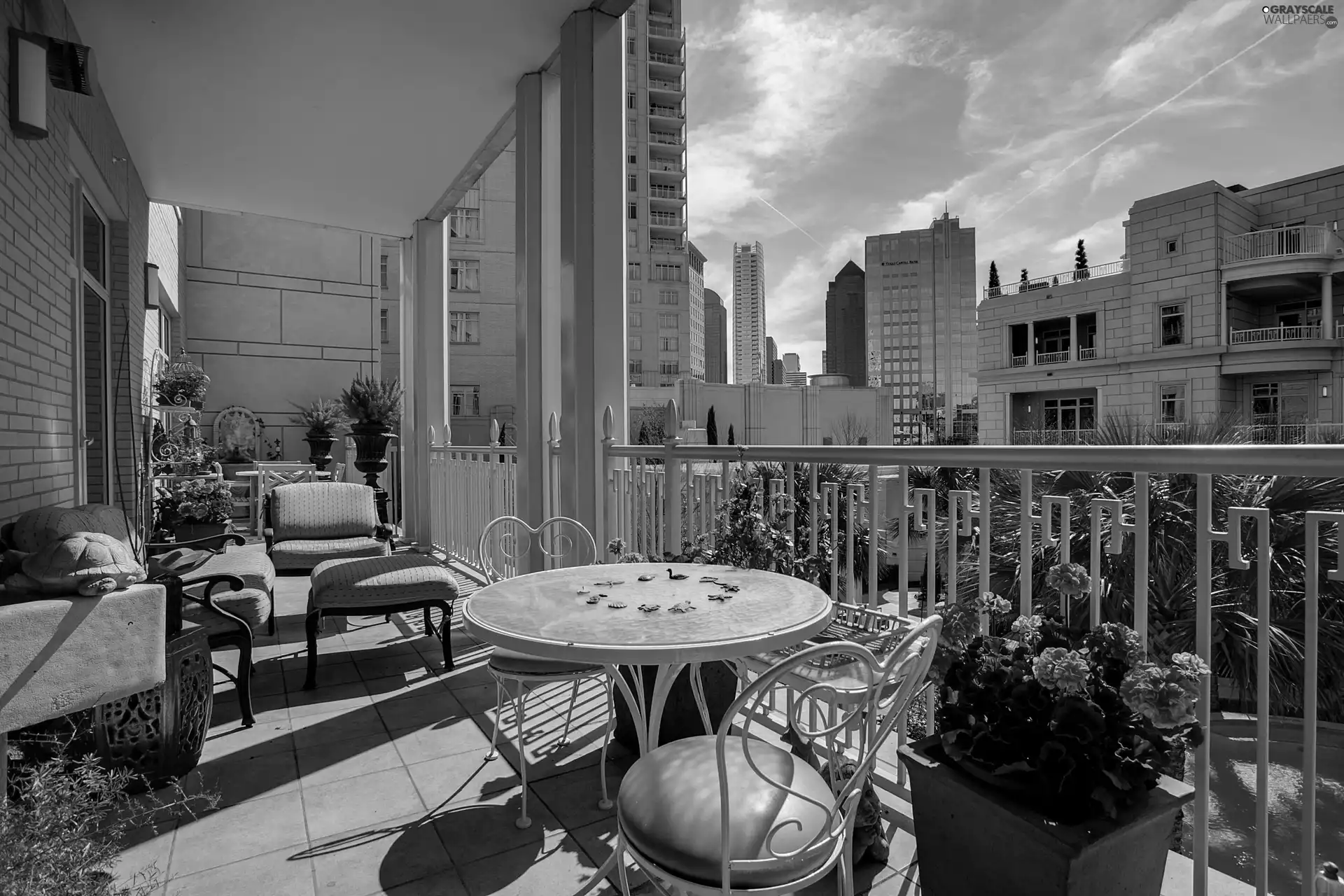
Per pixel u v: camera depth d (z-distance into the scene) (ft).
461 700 9.77
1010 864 3.94
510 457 15.72
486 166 18.26
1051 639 4.57
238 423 31.63
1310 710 3.92
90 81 9.83
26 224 9.21
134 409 18.20
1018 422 81.51
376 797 7.05
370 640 12.80
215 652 12.14
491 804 6.93
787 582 6.84
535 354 14.01
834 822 3.95
